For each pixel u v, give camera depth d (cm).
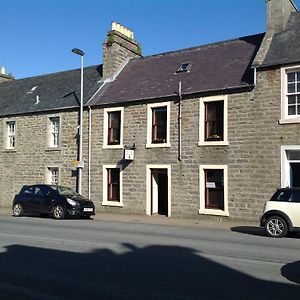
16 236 1242
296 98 1744
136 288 668
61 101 2542
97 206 2277
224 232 1452
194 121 1983
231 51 2161
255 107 1820
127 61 2578
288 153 1747
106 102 2272
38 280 723
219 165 1897
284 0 1969
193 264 846
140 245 1084
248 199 1811
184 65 2238
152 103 2122
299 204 1318
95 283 701
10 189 2697
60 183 2450
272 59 1809
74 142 2416
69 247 1048
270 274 759
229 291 646
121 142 2211
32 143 2611
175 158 2025
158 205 2141
